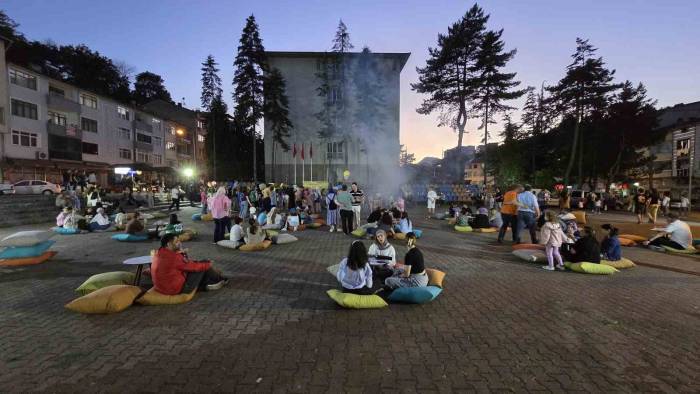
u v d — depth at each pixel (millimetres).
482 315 5301
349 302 5402
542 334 4641
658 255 10406
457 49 35875
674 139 44719
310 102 42125
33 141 33062
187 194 36156
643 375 3660
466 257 9664
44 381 3416
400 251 10469
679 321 5133
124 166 38938
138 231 11938
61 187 28359
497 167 51344
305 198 22203
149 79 70688
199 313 5234
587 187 50250
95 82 54062
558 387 3418
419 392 3303
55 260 8922
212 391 3279
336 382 3451
